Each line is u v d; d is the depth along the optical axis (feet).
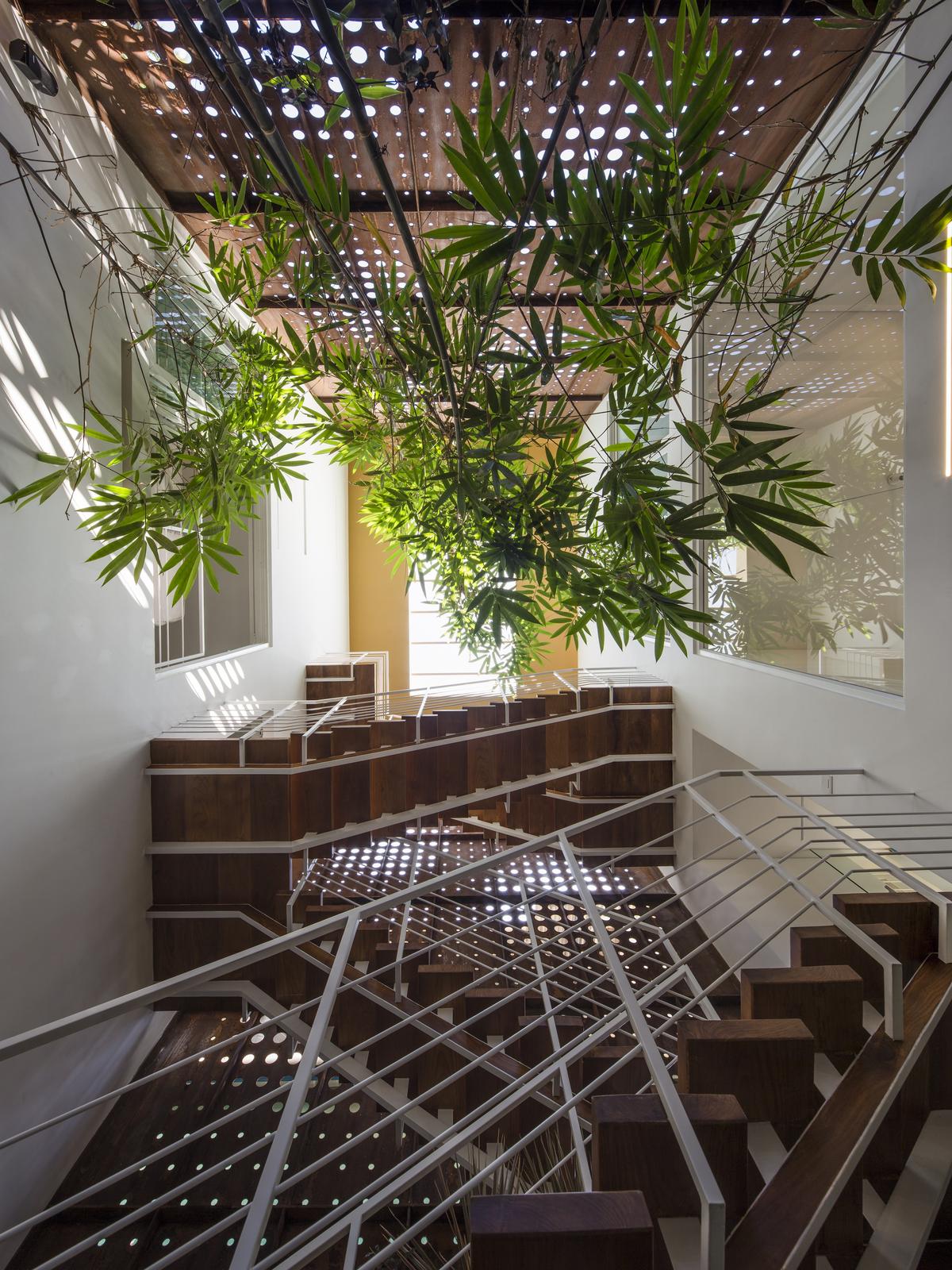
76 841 12.71
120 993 14.20
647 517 5.55
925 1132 6.94
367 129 3.30
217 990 15.65
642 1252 3.60
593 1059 11.18
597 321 5.67
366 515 17.98
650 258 5.55
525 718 20.85
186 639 19.08
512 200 4.08
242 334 11.32
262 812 15.78
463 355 7.50
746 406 5.15
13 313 10.93
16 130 10.71
